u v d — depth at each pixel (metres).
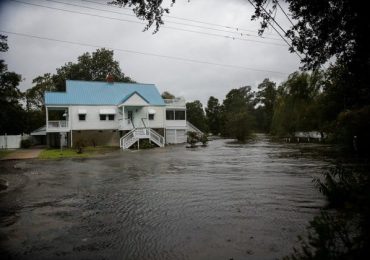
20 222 9.39
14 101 39.59
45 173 20.36
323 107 40.31
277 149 38.34
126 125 45.56
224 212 10.11
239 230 8.30
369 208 4.12
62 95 46.19
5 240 7.83
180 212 10.20
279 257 6.50
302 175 17.30
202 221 9.17
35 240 7.80
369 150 26.06
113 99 48.88
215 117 111.56
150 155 32.69
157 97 53.03
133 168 22.16
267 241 7.45
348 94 8.21
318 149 36.50
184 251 6.97
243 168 20.97
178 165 23.53
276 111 64.75
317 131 51.38
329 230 4.18
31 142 51.31
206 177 17.42
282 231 8.12
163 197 12.52
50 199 12.56
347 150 29.66
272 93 114.00
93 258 6.66
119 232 8.30
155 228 8.60
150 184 15.55
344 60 6.47
